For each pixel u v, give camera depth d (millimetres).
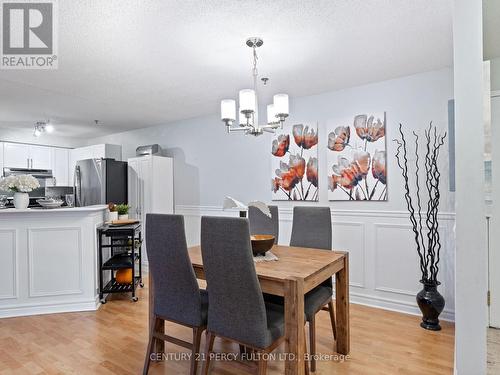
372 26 2064
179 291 1907
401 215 3025
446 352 2246
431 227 2834
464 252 830
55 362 2133
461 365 834
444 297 2816
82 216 3156
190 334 2619
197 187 4664
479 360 814
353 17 1958
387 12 1906
